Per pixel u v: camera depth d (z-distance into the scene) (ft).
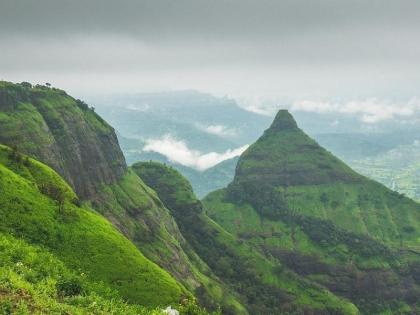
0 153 523.70
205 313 302.04
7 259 235.81
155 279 428.15
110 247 436.76
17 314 143.43
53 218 422.82
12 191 419.95
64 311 164.25
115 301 237.45
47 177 529.86
